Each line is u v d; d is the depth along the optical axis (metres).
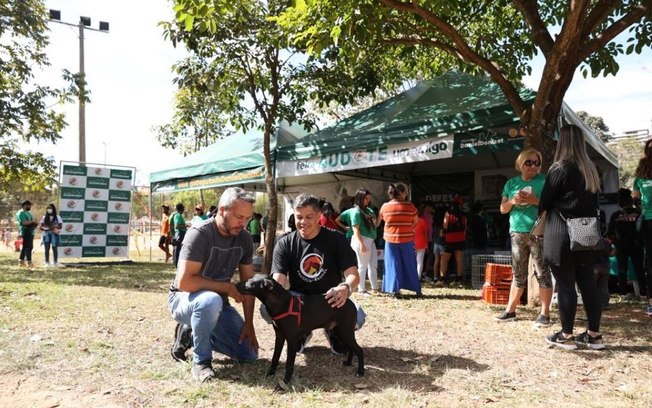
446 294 7.58
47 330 4.78
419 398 3.07
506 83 6.80
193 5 5.38
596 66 7.89
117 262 13.84
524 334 4.76
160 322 5.27
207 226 3.54
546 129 6.47
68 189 13.17
